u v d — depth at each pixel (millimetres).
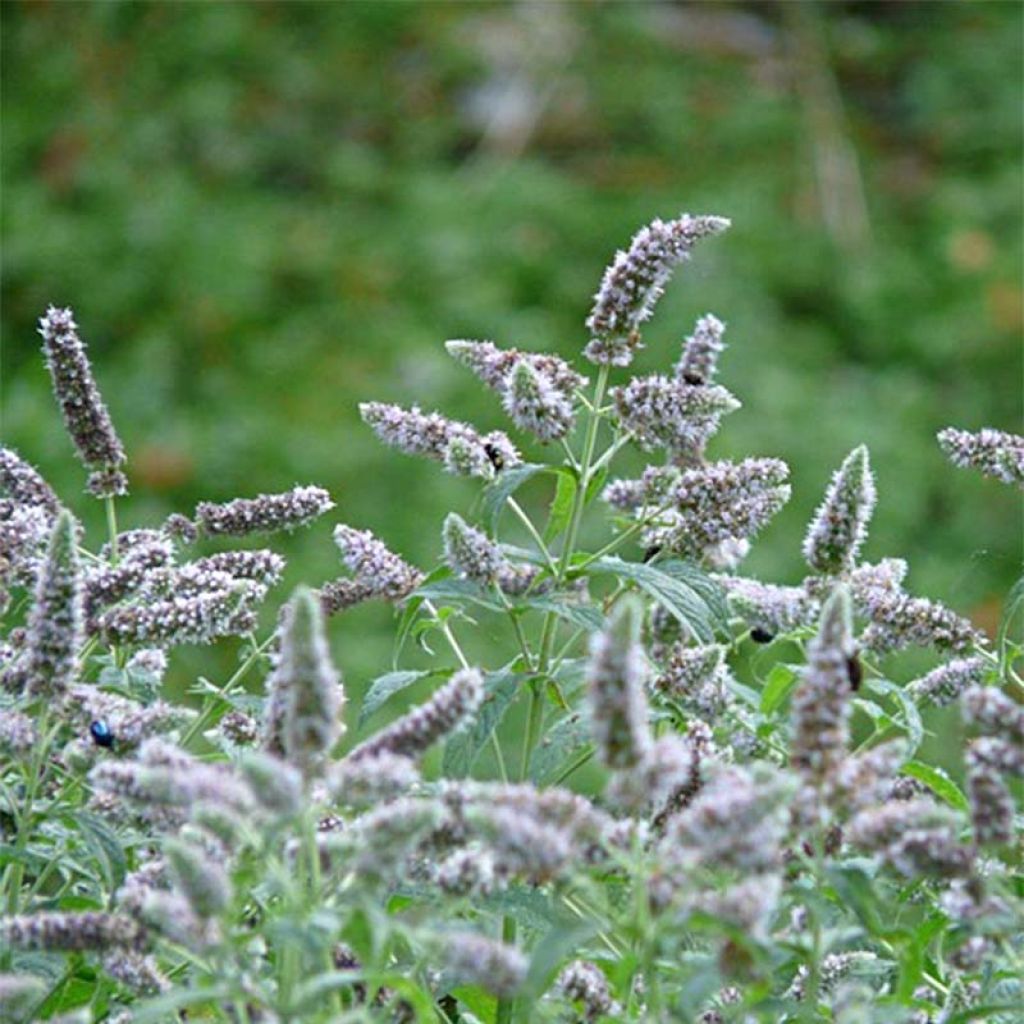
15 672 4789
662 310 18125
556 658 5586
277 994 4383
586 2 22594
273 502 5754
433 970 4898
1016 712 4152
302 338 18484
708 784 4691
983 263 19062
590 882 4082
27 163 20688
